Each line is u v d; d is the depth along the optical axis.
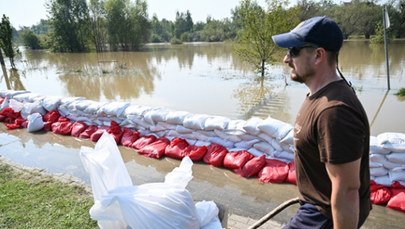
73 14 34.25
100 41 36.34
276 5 12.63
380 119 6.48
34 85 13.04
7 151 4.89
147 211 1.77
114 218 1.80
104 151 2.05
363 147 1.05
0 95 6.94
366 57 17.50
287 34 1.23
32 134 5.60
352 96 1.09
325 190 1.23
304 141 1.19
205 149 4.25
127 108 5.21
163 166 4.20
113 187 1.97
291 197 3.32
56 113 5.95
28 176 3.67
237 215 3.00
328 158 1.04
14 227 2.66
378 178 3.23
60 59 26.19
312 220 1.31
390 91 8.96
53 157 4.61
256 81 11.98
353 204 1.05
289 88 10.34
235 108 7.90
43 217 2.79
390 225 2.78
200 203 2.29
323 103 1.09
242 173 3.79
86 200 3.07
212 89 10.66
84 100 5.95
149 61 22.20
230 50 32.31
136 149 4.69
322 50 1.13
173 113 4.70
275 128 3.79
